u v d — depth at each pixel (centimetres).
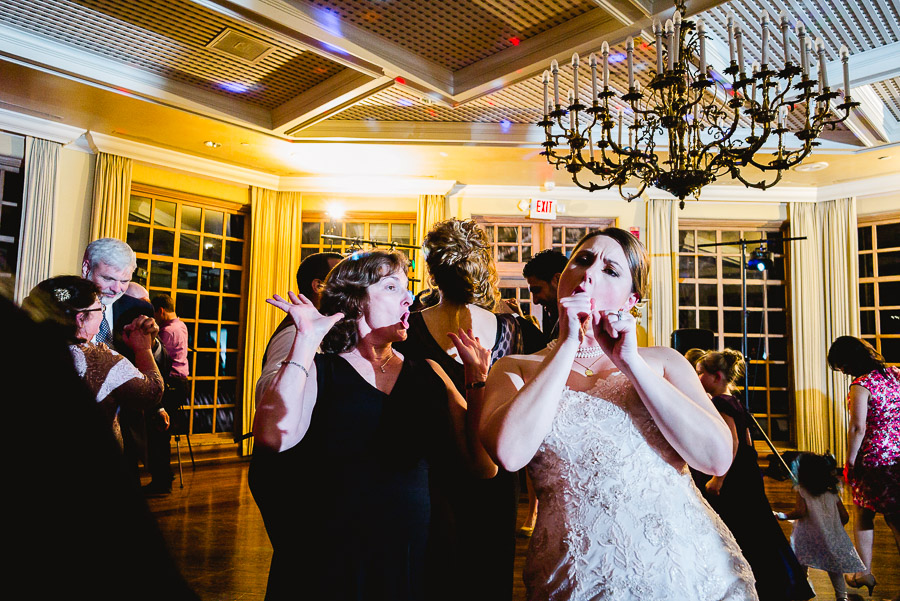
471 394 164
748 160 369
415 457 153
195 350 753
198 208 772
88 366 180
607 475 120
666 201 835
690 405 120
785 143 684
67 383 45
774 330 851
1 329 44
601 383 130
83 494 43
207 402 760
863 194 808
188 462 713
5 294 46
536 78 545
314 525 144
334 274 161
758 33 482
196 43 502
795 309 826
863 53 523
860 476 351
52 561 41
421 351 198
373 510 145
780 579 255
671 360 136
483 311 211
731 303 852
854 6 455
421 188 822
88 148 673
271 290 795
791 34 486
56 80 536
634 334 118
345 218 845
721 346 841
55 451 42
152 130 657
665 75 338
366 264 160
